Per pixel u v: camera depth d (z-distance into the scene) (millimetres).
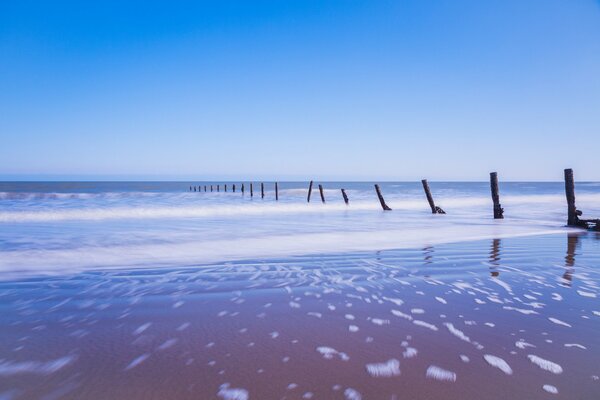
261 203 22219
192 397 1969
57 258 5996
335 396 1976
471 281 4496
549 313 3307
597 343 2645
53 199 24688
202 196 32906
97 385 2084
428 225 11156
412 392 2010
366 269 5176
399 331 2898
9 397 1947
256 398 1958
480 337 2764
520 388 2043
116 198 27203
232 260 5844
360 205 22047
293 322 3115
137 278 4688
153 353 2502
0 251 6629
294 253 6461
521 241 7816
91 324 3064
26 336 2793
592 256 6133
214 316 3273
